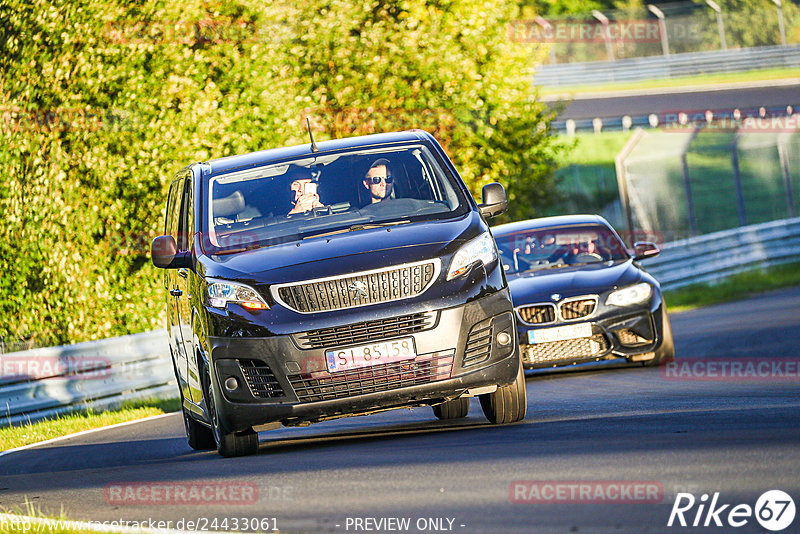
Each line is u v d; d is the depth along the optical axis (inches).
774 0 6732.3
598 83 6373.0
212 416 1011.9
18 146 2284.7
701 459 709.9
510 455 802.2
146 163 2297.0
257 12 2436.0
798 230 3459.6
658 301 1517.0
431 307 915.4
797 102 5319.9
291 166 1069.1
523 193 2815.0
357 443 1012.5
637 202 4596.5
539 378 1523.1
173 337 1179.3
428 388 914.7
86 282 2293.3
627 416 987.9
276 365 911.0
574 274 1537.9
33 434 1627.7
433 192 1029.2
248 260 961.5
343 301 916.6
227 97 2391.7
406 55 2576.3
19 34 2310.5
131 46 2298.2
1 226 2287.2
